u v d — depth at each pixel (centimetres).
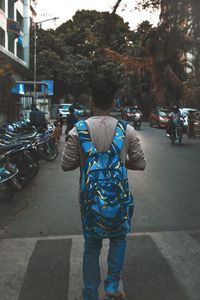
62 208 855
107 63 6112
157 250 598
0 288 489
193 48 2053
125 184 402
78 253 594
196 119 2898
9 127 1528
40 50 6150
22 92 4522
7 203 909
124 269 530
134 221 744
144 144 2239
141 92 5609
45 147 1541
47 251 605
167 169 1358
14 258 580
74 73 6303
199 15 1747
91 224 394
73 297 465
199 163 1509
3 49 3953
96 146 411
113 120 426
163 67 2550
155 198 933
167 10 1830
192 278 504
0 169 902
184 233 677
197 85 3934
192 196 955
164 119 3747
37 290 483
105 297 443
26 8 5247
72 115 2245
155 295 464
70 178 1205
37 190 1041
